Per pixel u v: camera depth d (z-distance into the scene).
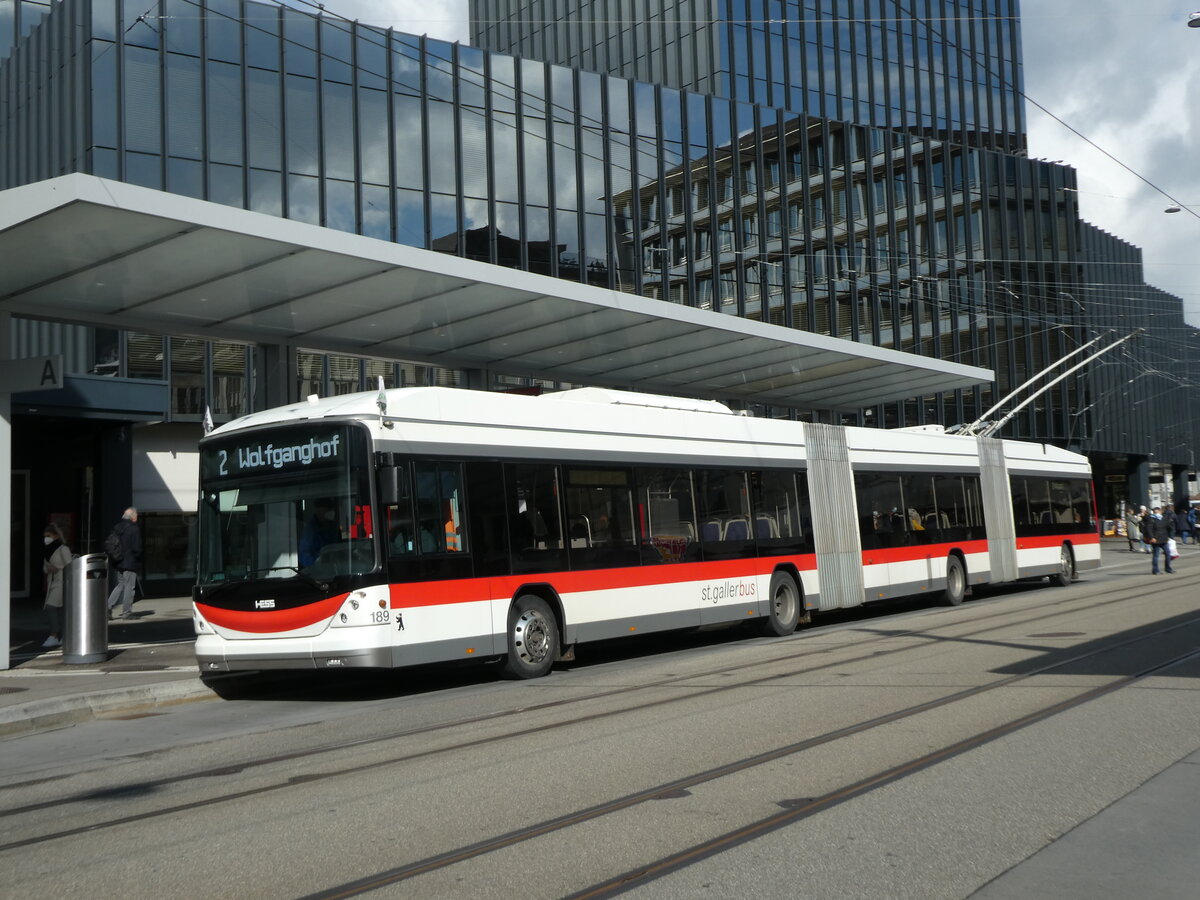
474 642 12.40
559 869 5.45
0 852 6.29
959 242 48.84
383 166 30.28
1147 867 5.23
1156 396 62.81
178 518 29.73
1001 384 50.31
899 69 60.56
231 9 28.22
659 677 12.80
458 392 12.91
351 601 11.37
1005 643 14.63
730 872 5.29
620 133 35.62
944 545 21.95
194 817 6.93
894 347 45.16
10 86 31.58
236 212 12.53
